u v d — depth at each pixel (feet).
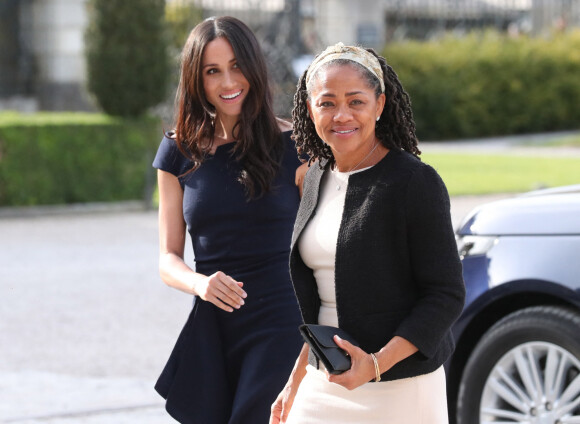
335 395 27.89
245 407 33.78
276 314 34.65
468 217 44.32
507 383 40.96
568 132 250.16
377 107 27.12
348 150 26.84
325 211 27.68
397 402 26.99
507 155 194.59
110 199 134.41
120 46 135.64
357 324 26.73
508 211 42.42
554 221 40.68
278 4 247.70
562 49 254.06
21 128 128.98
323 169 28.30
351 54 26.76
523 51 248.11
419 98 237.04
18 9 223.51
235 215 34.78
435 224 26.08
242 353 34.88
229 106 34.86
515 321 40.70
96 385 57.72
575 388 38.93
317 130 27.32
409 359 26.55
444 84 237.45
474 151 206.18
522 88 247.29
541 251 40.42
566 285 39.27
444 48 243.40
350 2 256.11
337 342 25.67
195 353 34.65
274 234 34.94
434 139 239.71
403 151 27.17
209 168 35.17
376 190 26.48
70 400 54.85
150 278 87.56
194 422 34.53
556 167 170.30
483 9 290.97
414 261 26.35
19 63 223.92
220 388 34.73
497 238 42.11
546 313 39.93
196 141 35.14
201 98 35.06
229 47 34.71
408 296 26.66
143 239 108.37
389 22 281.13
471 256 42.65
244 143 34.71
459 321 42.24
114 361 62.54
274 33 234.17
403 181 26.30
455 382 43.21
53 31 221.87
